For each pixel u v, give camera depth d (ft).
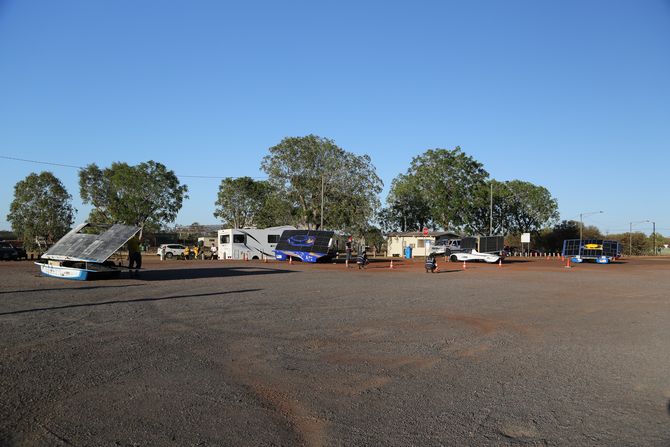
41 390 18.85
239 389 19.53
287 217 193.67
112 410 16.94
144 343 27.04
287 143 186.39
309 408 17.67
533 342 29.43
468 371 22.93
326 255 127.13
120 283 60.90
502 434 15.67
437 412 17.52
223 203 253.44
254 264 113.70
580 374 22.59
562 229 268.82
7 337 27.96
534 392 19.90
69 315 35.73
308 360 24.43
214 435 15.10
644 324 35.94
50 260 67.31
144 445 14.30
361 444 14.76
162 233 280.92
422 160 241.96
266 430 15.58
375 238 232.53
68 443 14.37
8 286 55.72
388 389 20.06
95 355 24.22
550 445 14.93
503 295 54.19
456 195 230.48
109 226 71.61
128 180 197.77
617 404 18.57
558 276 85.81
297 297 49.34
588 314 40.68
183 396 18.52
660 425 16.56
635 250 266.36
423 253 212.02
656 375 22.47
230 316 36.68
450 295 53.67
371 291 56.59
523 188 273.75
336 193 189.78
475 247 146.30
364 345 28.02
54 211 171.53
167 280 66.28
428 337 30.50
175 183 209.67
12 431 15.11
